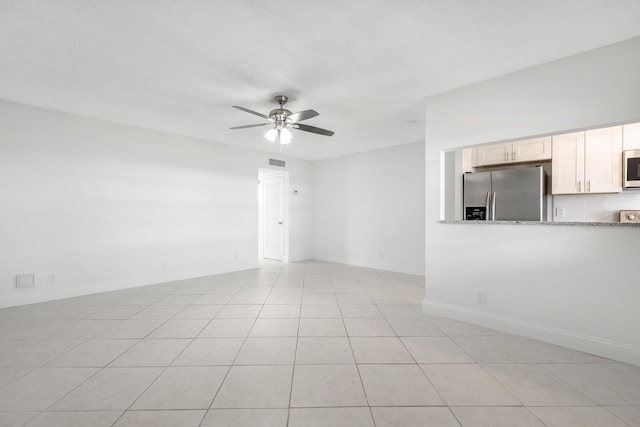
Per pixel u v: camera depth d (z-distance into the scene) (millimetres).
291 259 6680
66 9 1843
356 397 1727
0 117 3299
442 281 3092
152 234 4516
